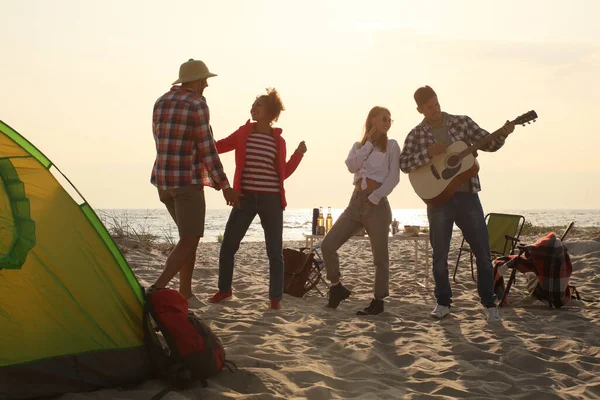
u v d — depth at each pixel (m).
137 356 3.61
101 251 3.70
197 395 3.42
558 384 3.85
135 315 3.73
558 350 4.58
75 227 3.63
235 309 6.04
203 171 5.42
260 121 6.11
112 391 3.40
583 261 9.32
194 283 7.60
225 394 3.39
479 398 3.54
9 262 3.26
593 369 4.19
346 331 5.19
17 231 3.35
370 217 5.99
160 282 5.18
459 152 5.72
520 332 5.20
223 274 6.33
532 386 3.79
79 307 3.50
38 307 3.37
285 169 6.25
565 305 6.47
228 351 4.29
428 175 5.78
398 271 9.59
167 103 5.34
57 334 3.39
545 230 18.33
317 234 7.78
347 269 10.09
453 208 5.79
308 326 5.32
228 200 5.38
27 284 3.37
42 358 3.30
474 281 8.32
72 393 3.32
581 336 5.08
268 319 5.50
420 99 5.91
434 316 5.84
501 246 8.16
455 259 11.04
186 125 5.27
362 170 6.01
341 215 6.25
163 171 5.29
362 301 6.86
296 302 6.73
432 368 4.17
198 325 3.66
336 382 3.78
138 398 3.30
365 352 4.46
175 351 3.53
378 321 5.62
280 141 6.12
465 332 5.24
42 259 3.45
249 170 6.05
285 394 3.52
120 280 3.74
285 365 4.06
